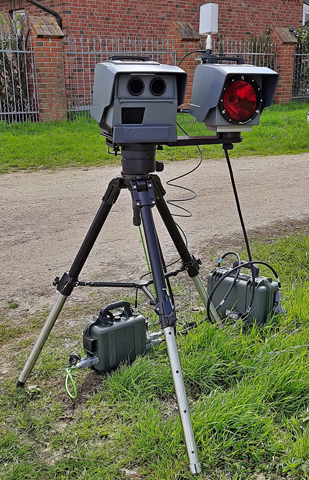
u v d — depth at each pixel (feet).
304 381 7.75
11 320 10.57
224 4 51.03
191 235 15.93
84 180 22.77
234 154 29.07
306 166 26.53
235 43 48.03
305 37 51.24
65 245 15.05
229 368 8.25
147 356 8.68
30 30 34.47
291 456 6.53
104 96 6.27
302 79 52.54
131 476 6.38
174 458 6.54
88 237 7.45
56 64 35.42
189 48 41.78
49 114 35.88
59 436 7.02
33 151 27.35
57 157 26.61
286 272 12.64
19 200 19.67
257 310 9.56
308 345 8.49
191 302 11.19
